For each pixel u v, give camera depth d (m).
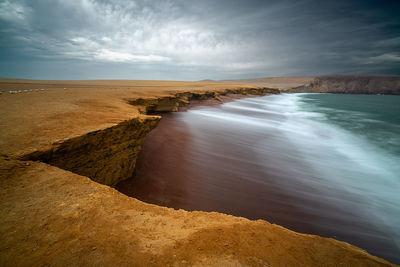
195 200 6.96
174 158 9.98
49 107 7.77
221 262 1.85
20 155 3.69
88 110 7.88
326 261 2.01
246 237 2.25
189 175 8.52
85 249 1.88
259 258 1.95
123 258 1.81
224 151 11.73
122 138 6.71
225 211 6.55
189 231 2.33
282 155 12.09
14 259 1.73
